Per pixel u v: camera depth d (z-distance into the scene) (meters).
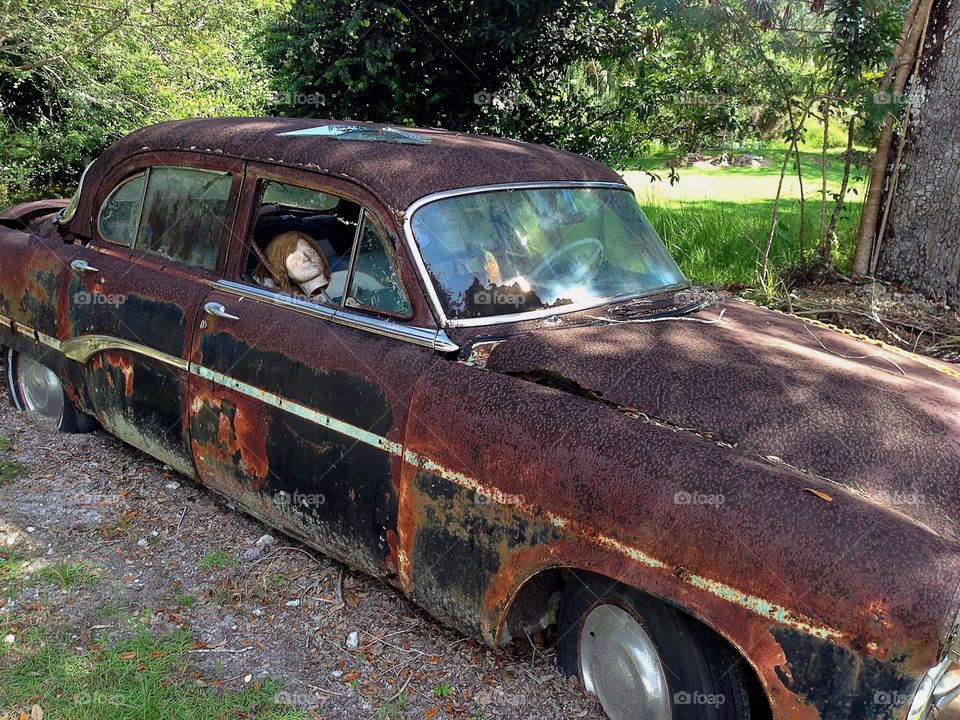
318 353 3.33
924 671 2.09
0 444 4.90
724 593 2.31
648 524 2.45
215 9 8.86
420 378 3.03
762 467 2.42
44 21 8.74
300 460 3.43
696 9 7.28
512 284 3.31
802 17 7.41
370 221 3.34
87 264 4.42
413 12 8.48
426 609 3.23
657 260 3.89
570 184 3.76
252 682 3.11
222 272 3.83
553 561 2.67
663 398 2.76
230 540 4.05
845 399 2.80
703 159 19.50
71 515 4.21
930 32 7.06
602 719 2.92
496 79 8.94
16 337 4.98
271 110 10.13
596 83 9.31
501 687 3.11
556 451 2.67
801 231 7.84
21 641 3.27
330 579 3.74
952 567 2.10
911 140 7.23
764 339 3.29
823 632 2.17
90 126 10.32
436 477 2.96
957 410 2.86
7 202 10.97
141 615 3.48
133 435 4.34
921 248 7.23
